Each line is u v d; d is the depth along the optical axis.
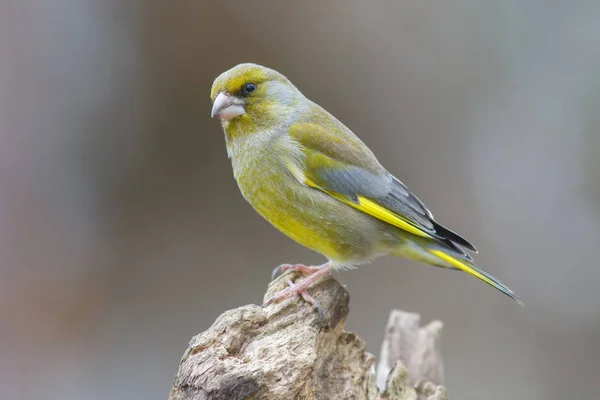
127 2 13.52
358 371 6.55
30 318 12.06
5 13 13.16
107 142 13.45
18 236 12.65
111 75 13.54
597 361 12.36
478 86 14.16
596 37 14.05
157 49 13.59
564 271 13.22
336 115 13.91
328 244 7.89
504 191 13.78
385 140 13.97
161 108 13.60
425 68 14.11
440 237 7.91
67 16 13.43
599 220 13.47
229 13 13.59
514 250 13.43
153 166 13.50
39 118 13.18
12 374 11.54
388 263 12.77
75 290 12.41
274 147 7.73
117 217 13.25
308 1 13.76
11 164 12.92
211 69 13.65
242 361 5.56
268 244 13.20
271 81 7.86
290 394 5.42
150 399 11.34
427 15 14.06
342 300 6.71
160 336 12.12
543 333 12.55
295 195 7.71
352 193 7.79
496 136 14.05
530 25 14.20
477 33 14.15
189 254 13.05
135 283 12.74
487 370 12.02
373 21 14.01
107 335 12.10
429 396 7.19
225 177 13.52
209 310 12.42
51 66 13.36
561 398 12.01
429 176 13.90
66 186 13.15
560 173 13.76
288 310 6.36
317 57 13.88
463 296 12.70
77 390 11.39
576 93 14.04
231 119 7.80
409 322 8.40
